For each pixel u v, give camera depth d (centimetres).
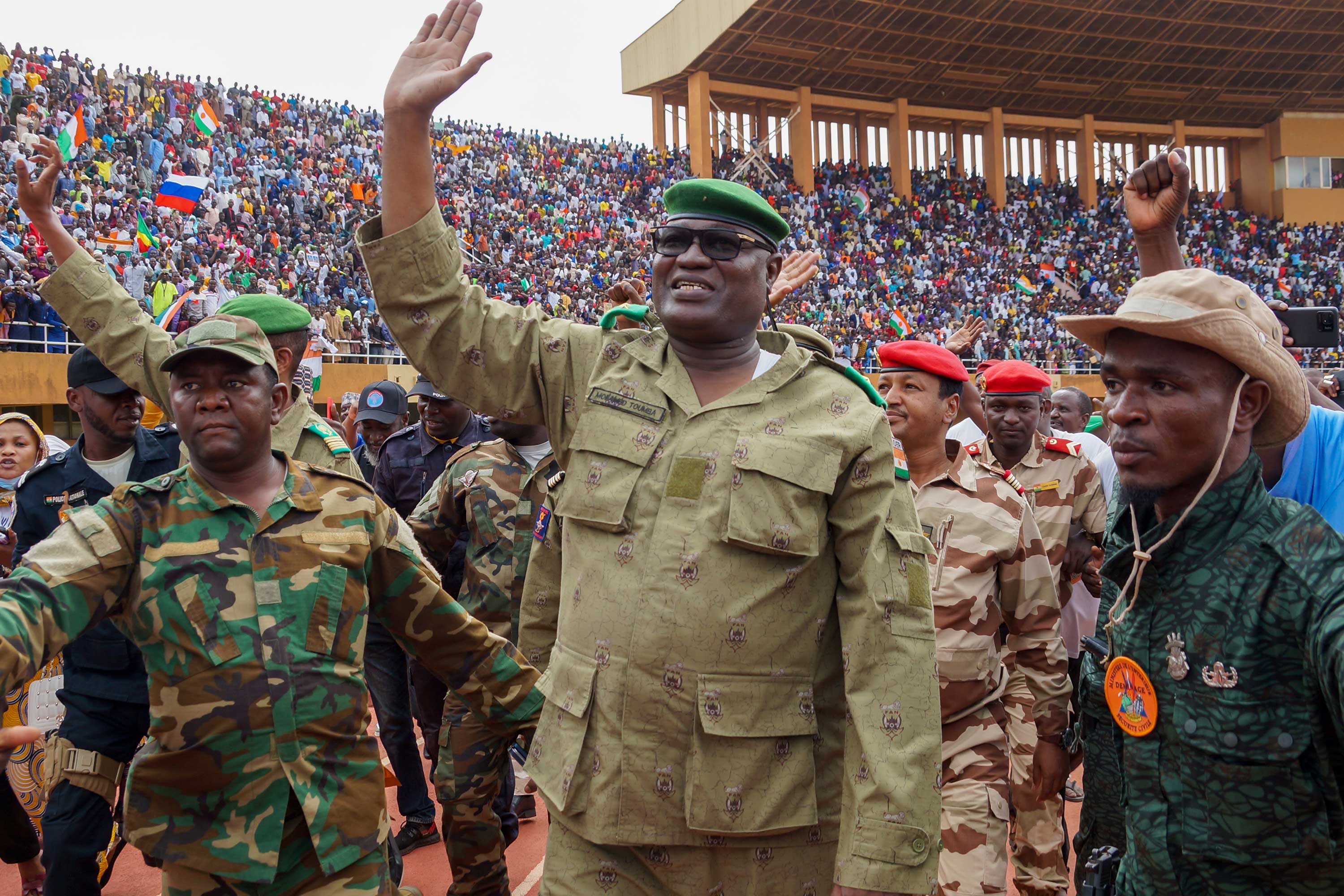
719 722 211
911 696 214
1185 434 183
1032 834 369
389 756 496
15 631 217
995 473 378
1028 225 4031
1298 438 235
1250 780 176
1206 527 183
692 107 3656
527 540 426
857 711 213
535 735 238
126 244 1708
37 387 1528
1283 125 4303
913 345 379
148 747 247
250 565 249
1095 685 239
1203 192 4450
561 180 3238
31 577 229
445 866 477
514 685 285
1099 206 4266
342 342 1975
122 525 245
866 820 204
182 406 250
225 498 252
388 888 260
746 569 216
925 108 4059
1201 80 4006
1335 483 235
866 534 220
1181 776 185
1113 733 208
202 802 242
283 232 2295
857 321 2986
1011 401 489
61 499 373
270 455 264
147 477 381
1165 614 187
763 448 220
